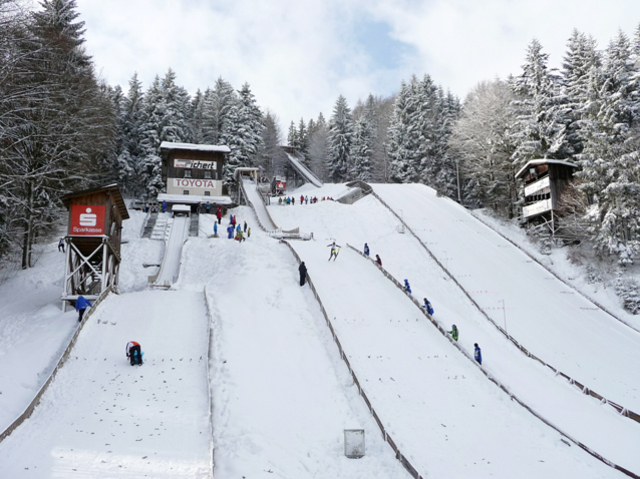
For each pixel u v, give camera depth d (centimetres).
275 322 2067
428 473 1078
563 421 1526
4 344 1875
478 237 4416
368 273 2878
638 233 3569
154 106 6538
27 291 2842
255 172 6525
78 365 1466
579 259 3809
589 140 3906
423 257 3809
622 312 3173
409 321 2214
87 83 4112
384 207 5038
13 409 1134
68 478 813
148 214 4559
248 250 3134
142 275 3247
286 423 1275
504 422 1409
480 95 6550
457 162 6712
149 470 864
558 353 2536
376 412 1379
